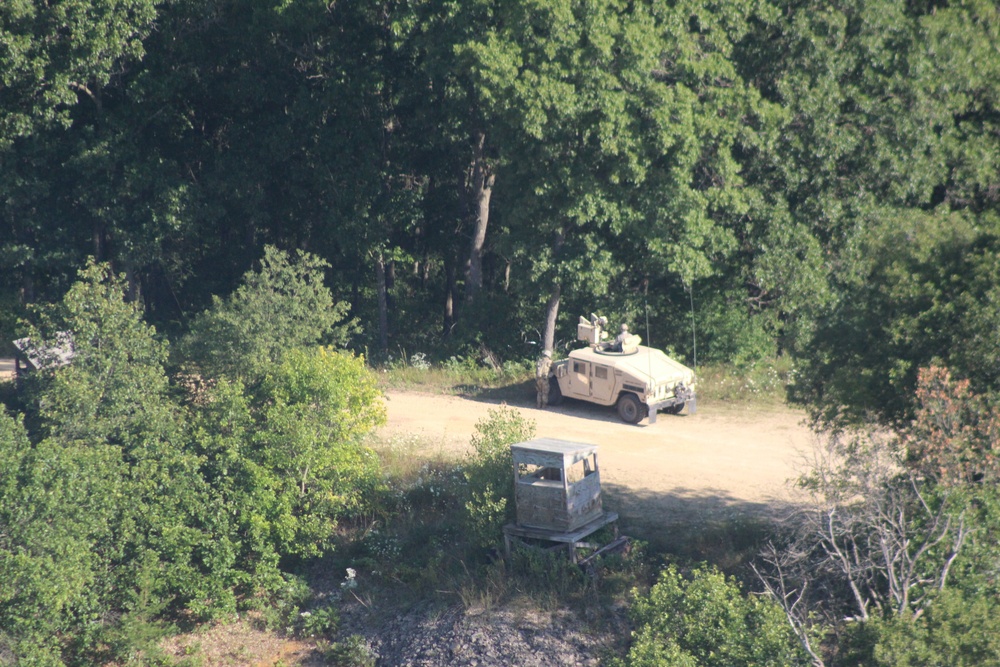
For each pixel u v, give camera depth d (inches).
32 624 571.8
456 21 1029.8
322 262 977.5
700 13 996.6
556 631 589.6
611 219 1044.5
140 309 877.8
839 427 597.6
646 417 936.3
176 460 677.9
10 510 583.2
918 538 466.0
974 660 390.3
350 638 632.4
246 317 899.4
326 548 719.1
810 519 522.9
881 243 603.2
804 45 1011.9
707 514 698.2
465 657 586.6
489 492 656.4
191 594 661.3
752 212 1062.4
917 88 1005.8
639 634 489.7
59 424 729.6
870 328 577.9
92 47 1057.5
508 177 1088.2
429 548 702.5
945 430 495.2
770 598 499.2
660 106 973.8
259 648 644.1
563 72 970.1
